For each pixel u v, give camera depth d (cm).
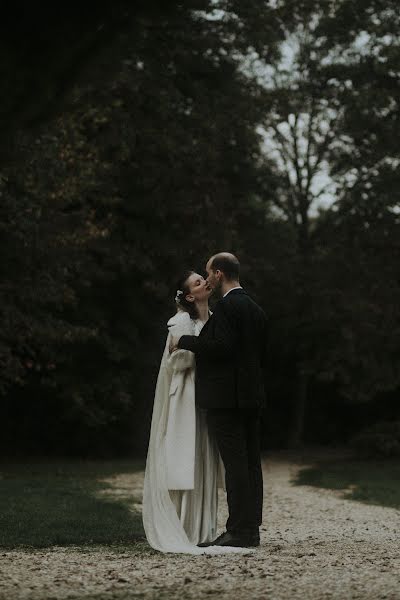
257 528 651
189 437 649
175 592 443
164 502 652
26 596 435
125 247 1977
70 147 1568
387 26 2258
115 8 432
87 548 678
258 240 2308
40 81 437
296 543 699
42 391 2219
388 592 434
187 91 2055
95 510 957
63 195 1545
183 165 1966
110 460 2130
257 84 2233
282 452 2395
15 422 2275
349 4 2288
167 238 1984
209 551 608
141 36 465
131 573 505
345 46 2369
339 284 2284
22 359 2011
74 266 1669
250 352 644
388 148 2264
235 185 2252
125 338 2144
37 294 1597
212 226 2008
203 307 692
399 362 2255
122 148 1858
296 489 1454
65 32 427
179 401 655
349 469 1833
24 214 1502
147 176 1952
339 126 2381
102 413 2062
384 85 2331
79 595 438
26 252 1562
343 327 2192
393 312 2242
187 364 657
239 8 1969
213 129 1997
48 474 1648
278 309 2342
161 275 2025
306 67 2400
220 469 670
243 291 667
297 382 2527
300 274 2278
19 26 417
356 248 2300
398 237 2245
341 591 440
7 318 1614
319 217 2523
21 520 848
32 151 1379
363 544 689
